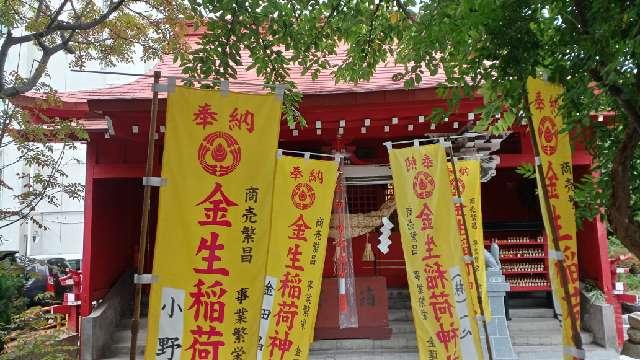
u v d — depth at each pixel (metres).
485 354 9.36
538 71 4.27
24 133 7.60
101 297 11.99
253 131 4.35
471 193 8.41
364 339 10.63
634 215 3.91
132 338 3.98
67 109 9.94
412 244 6.91
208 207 4.25
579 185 4.06
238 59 6.77
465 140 10.64
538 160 3.79
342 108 9.96
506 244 12.70
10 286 6.55
